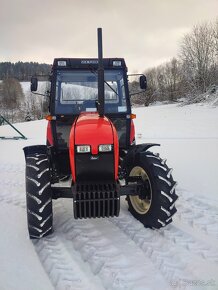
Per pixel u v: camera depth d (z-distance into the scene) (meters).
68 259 3.28
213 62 24.44
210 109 17.91
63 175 4.39
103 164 3.54
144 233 3.78
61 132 4.62
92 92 4.71
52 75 4.66
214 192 5.20
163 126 14.02
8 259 3.29
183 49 25.91
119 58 4.76
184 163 7.17
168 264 3.15
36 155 3.85
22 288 2.84
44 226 3.56
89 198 3.47
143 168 3.86
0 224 4.12
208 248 3.44
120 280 2.91
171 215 3.60
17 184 6.00
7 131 15.15
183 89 28.42
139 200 4.15
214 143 9.55
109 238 3.70
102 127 3.64
